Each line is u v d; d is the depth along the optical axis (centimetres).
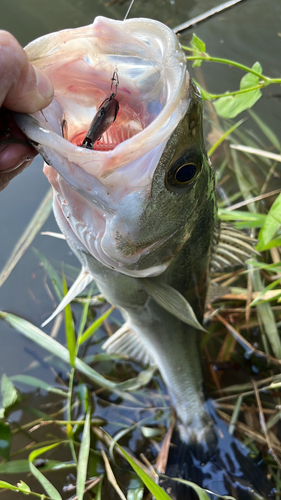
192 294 32
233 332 43
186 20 61
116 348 40
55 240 49
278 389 39
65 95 21
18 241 47
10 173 21
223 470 35
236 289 45
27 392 38
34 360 40
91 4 62
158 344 35
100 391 39
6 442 35
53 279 44
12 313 43
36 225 46
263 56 59
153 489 25
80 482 29
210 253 30
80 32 19
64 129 21
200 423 37
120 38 19
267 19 60
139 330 34
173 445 36
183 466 35
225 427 37
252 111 56
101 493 32
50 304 45
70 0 62
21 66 16
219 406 38
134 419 37
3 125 18
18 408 37
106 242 22
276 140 53
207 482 34
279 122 55
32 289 45
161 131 18
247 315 43
